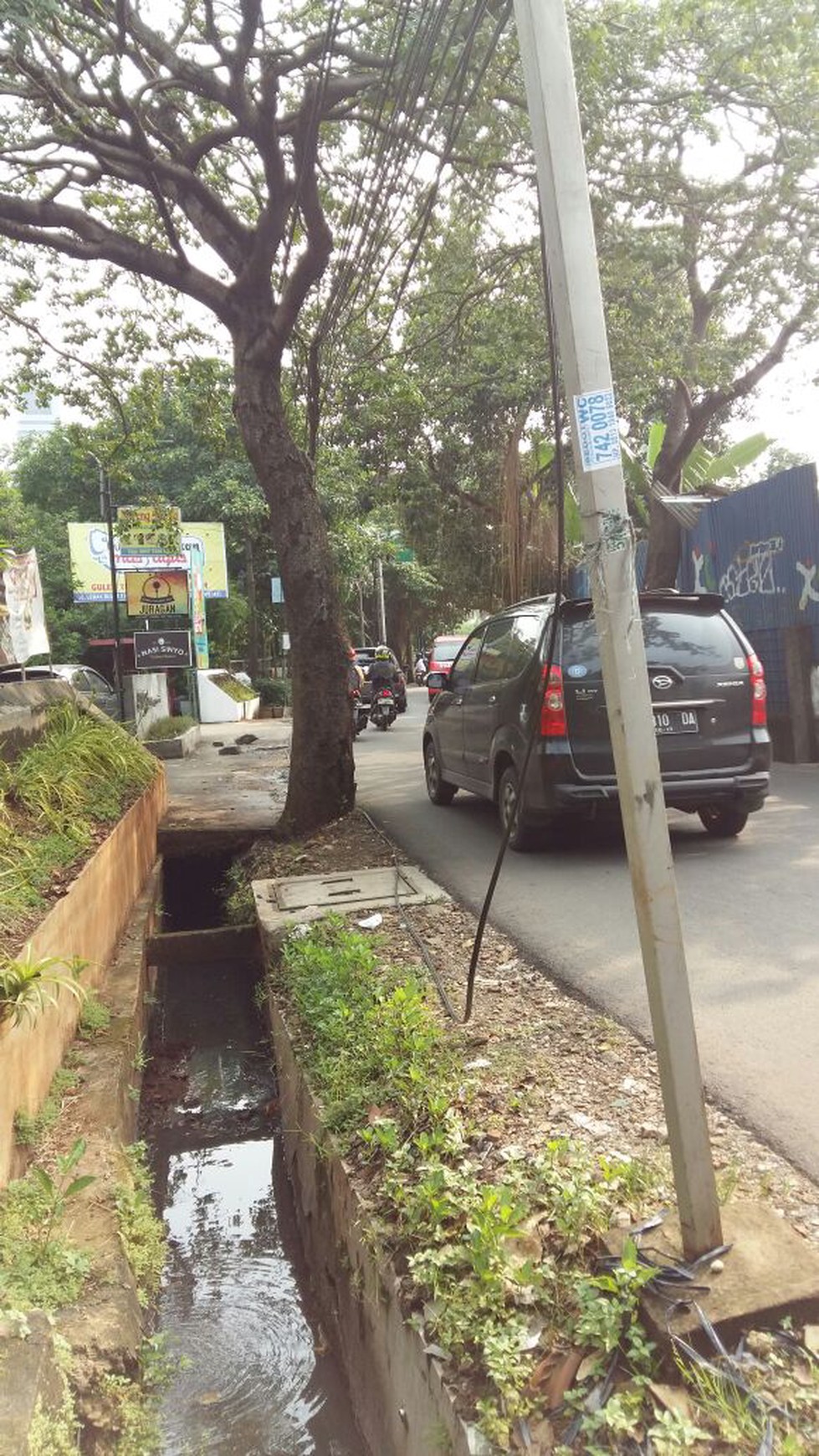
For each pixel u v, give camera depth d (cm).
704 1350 214
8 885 459
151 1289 344
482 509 2164
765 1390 204
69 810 632
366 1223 301
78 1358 266
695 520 1427
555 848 778
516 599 1836
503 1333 233
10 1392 230
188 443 3047
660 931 236
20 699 755
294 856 807
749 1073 369
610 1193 277
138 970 587
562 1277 246
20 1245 304
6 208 830
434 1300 254
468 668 927
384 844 813
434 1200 283
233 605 3203
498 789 806
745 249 1178
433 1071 373
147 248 845
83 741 809
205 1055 621
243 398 847
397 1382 269
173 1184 483
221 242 853
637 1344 217
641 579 1631
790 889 609
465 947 539
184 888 932
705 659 716
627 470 1596
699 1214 235
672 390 1691
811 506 1138
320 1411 326
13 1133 343
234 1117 542
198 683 2664
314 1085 404
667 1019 235
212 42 759
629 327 1209
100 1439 262
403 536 2498
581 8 805
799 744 1152
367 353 1073
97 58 834
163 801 1039
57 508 3184
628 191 995
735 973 473
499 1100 351
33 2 640
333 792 895
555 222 233
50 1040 412
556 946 535
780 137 1021
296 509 862
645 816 235
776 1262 232
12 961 347
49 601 2919
